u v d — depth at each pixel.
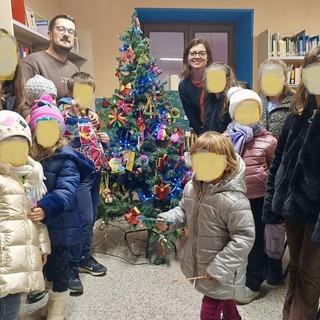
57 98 2.52
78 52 4.05
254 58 4.45
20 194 1.36
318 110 1.32
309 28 4.46
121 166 2.60
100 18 4.33
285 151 1.48
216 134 1.49
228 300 1.51
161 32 4.74
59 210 1.51
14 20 2.51
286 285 2.22
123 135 2.72
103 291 2.18
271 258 2.21
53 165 1.65
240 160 1.53
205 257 1.47
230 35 4.80
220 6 4.34
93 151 2.24
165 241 2.56
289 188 1.41
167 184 2.61
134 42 2.66
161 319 1.87
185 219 1.63
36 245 1.40
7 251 1.30
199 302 2.04
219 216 1.44
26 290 1.32
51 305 1.78
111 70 4.39
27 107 1.92
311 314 1.43
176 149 2.66
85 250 2.32
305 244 1.40
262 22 4.41
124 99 2.68
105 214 2.71
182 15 4.50
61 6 4.31
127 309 1.97
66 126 2.13
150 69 2.66
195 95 2.67
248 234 1.41
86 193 2.22
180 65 4.80
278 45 4.15
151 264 2.57
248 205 1.45
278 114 2.09
